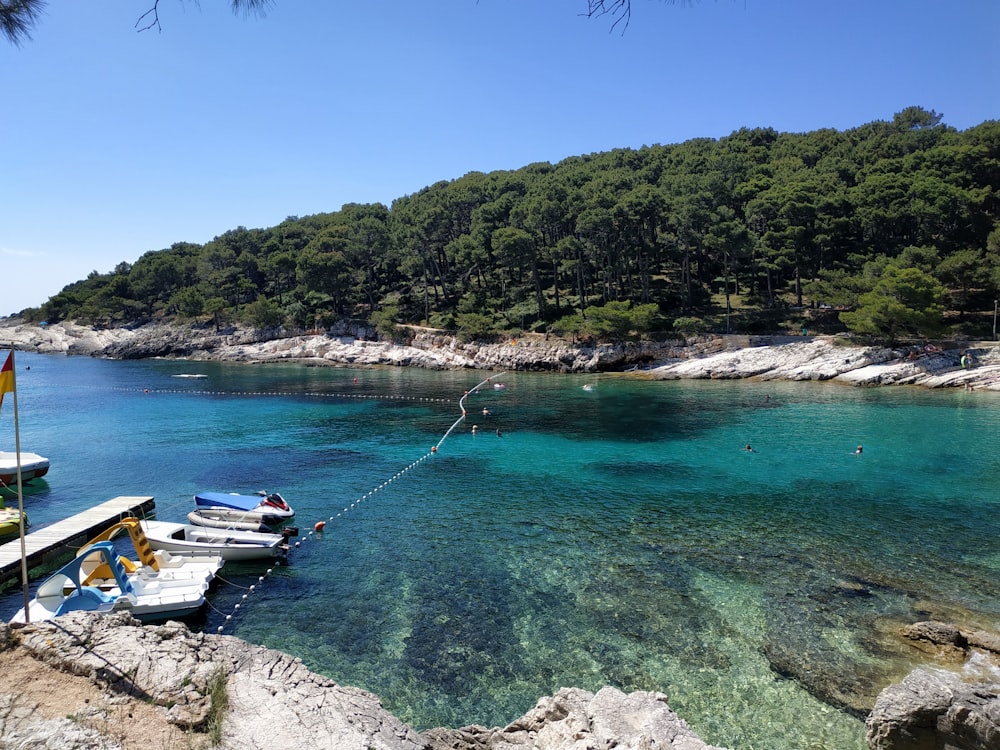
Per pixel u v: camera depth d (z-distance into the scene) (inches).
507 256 4288.9
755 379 3351.4
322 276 4904.0
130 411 2652.6
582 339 3986.2
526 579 1021.8
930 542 1159.0
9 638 518.6
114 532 985.5
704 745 482.3
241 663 578.6
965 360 2962.6
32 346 6131.9
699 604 927.7
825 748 631.2
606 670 767.7
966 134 4581.7
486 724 677.3
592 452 1887.3
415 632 863.7
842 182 4554.6
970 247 3737.7
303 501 1446.9
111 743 409.4
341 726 492.7
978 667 754.2
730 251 3850.9
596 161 6427.2
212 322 5531.5
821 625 863.1
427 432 2202.3
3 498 1444.4
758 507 1369.3
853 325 3238.2
